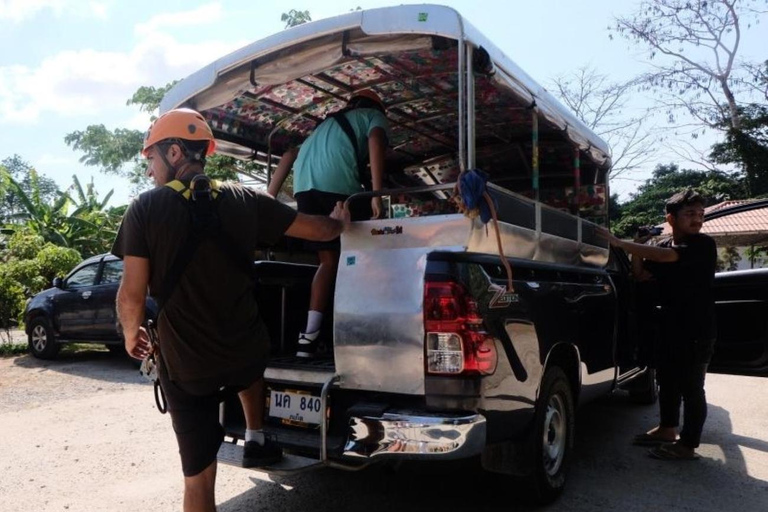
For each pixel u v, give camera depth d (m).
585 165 6.20
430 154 6.05
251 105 4.65
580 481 4.34
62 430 5.95
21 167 61.31
